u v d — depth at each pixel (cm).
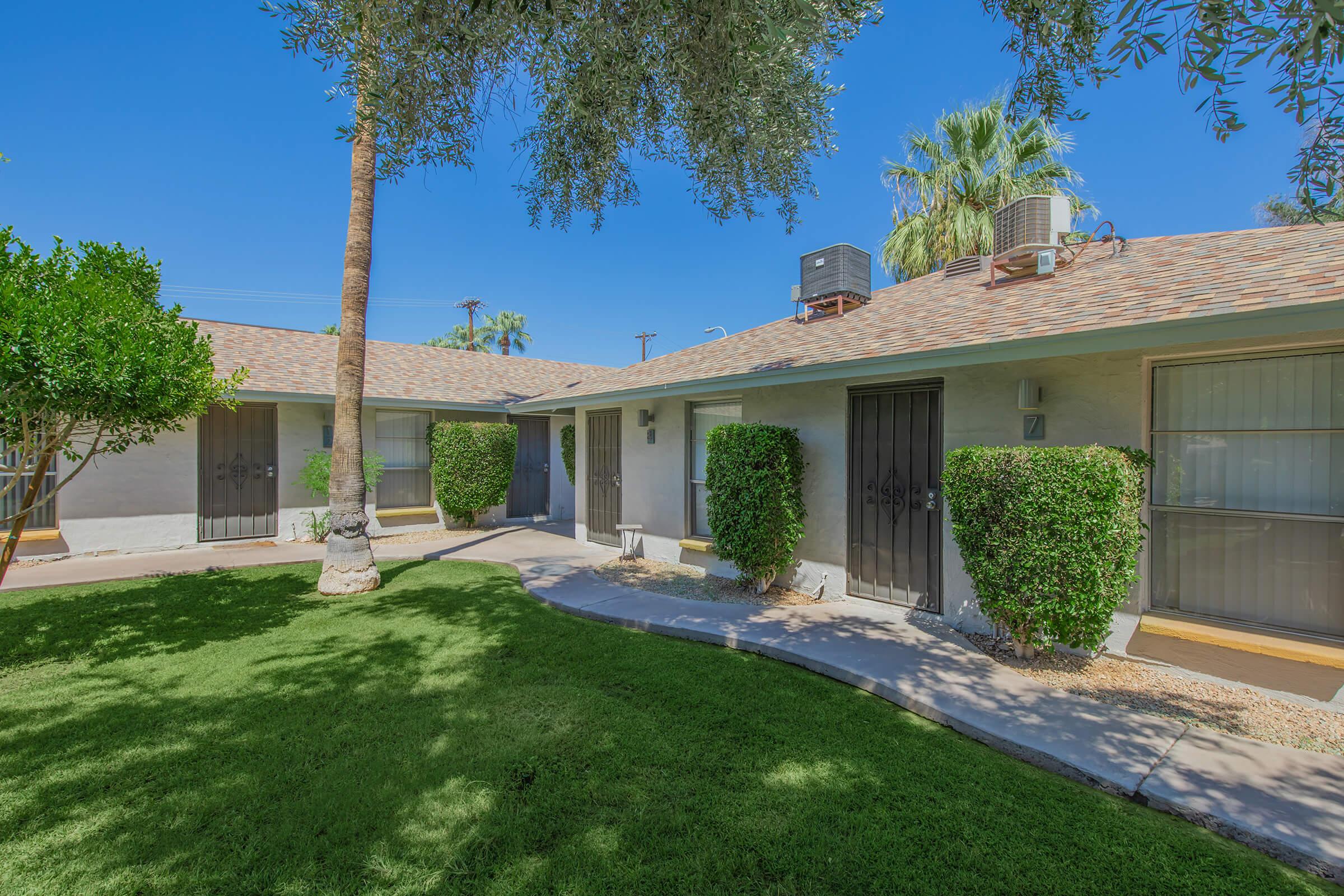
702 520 864
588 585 755
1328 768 311
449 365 1539
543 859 246
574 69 388
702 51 366
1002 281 728
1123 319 425
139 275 518
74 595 707
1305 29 179
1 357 387
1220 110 217
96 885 230
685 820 273
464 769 316
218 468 1025
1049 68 307
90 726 364
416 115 382
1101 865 245
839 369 594
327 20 351
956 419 561
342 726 366
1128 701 397
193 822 269
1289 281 388
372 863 242
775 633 542
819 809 283
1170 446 461
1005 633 511
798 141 461
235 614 629
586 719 378
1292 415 413
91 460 908
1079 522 410
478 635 556
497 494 1273
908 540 612
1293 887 234
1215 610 444
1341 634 394
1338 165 215
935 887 231
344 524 725
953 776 314
